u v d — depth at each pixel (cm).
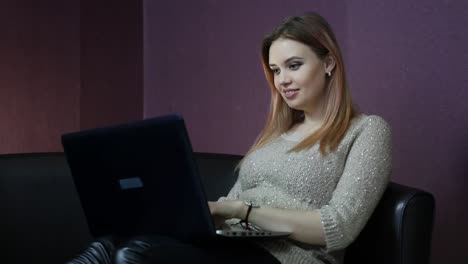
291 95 175
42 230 218
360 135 165
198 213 141
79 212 222
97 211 160
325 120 172
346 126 169
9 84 300
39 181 220
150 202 148
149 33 336
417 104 194
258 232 146
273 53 175
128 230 157
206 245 146
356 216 153
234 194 190
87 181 157
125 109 332
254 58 274
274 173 174
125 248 135
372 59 210
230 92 288
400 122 200
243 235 144
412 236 150
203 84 303
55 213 220
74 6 310
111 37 325
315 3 245
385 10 204
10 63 300
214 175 227
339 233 152
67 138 155
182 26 315
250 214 158
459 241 184
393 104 202
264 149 185
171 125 137
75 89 312
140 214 151
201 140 307
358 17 214
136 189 148
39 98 306
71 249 220
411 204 151
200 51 304
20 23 302
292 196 170
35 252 216
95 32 318
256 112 274
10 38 300
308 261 157
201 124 306
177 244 140
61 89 310
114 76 326
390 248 153
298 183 168
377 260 158
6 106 300
